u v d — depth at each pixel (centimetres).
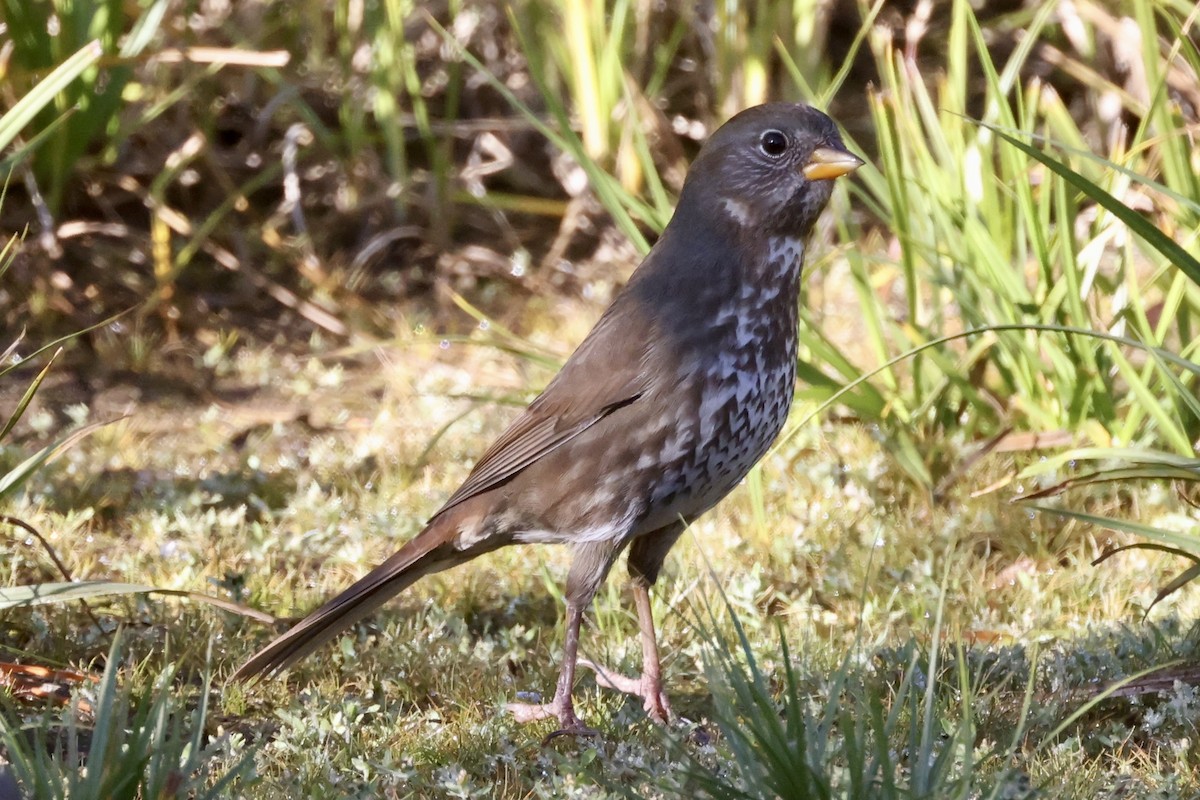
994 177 1152
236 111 1590
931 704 610
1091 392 1097
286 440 1232
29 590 765
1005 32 1678
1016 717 771
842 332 1355
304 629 804
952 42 1199
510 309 1454
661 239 846
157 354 1352
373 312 1432
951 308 1312
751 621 912
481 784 721
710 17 1583
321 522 1062
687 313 804
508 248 1547
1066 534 1034
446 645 873
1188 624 880
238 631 886
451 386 1306
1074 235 1162
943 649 834
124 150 1475
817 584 984
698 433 801
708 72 1579
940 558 1012
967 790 582
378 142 1590
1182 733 755
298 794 687
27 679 797
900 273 1366
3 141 919
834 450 1139
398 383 1315
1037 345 1122
